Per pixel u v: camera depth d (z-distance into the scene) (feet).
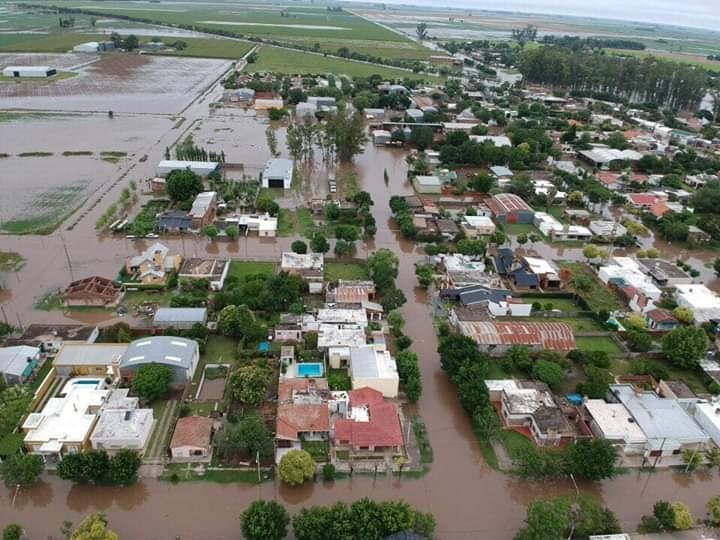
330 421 218.59
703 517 190.80
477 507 191.93
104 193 436.35
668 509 182.29
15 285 307.78
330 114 590.55
